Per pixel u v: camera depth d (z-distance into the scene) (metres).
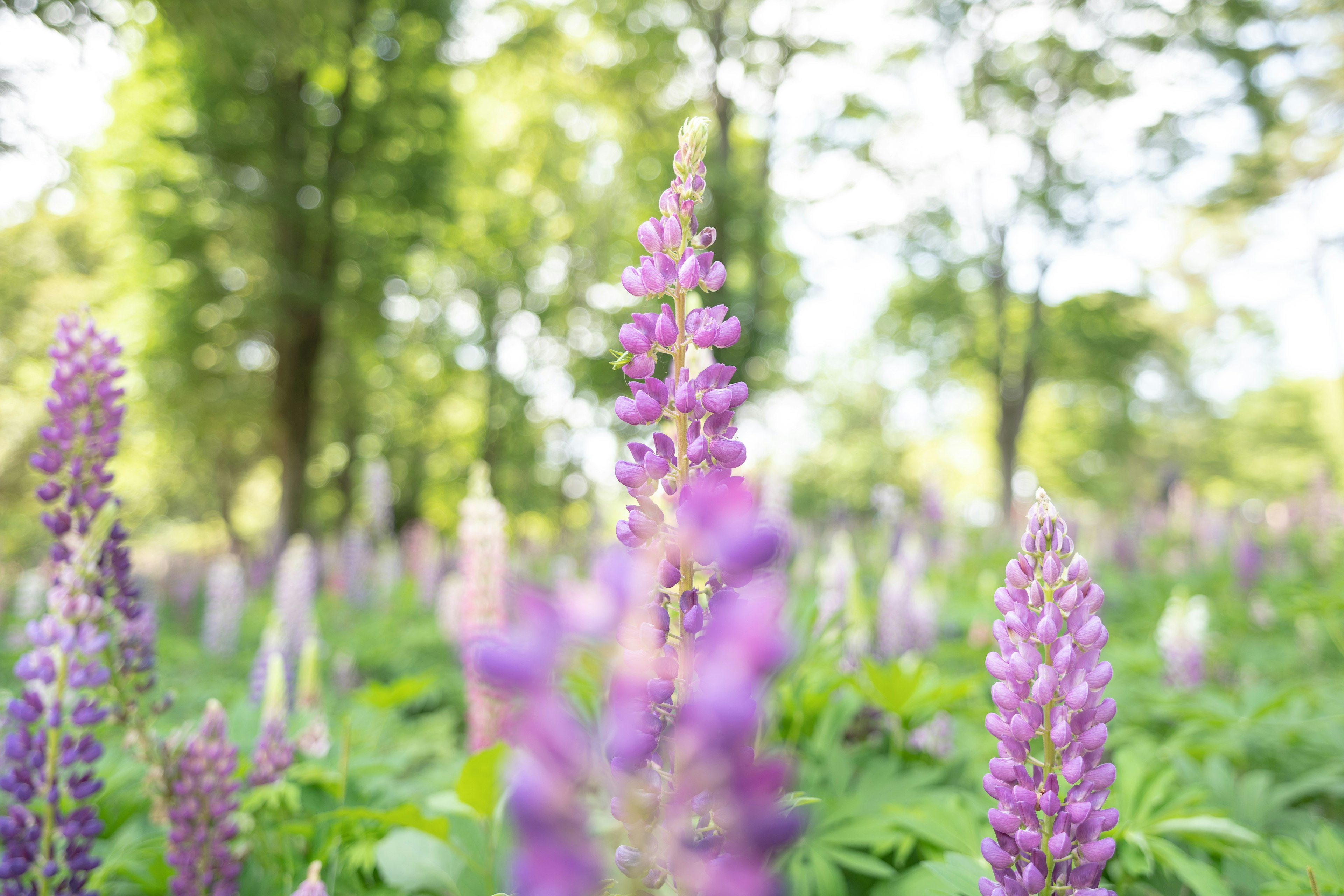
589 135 29.86
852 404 43.62
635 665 0.92
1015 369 31.11
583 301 29.25
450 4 23.94
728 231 24.00
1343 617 6.94
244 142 21.06
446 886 2.87
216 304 21.44
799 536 10.34
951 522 15.59
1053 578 1.84
